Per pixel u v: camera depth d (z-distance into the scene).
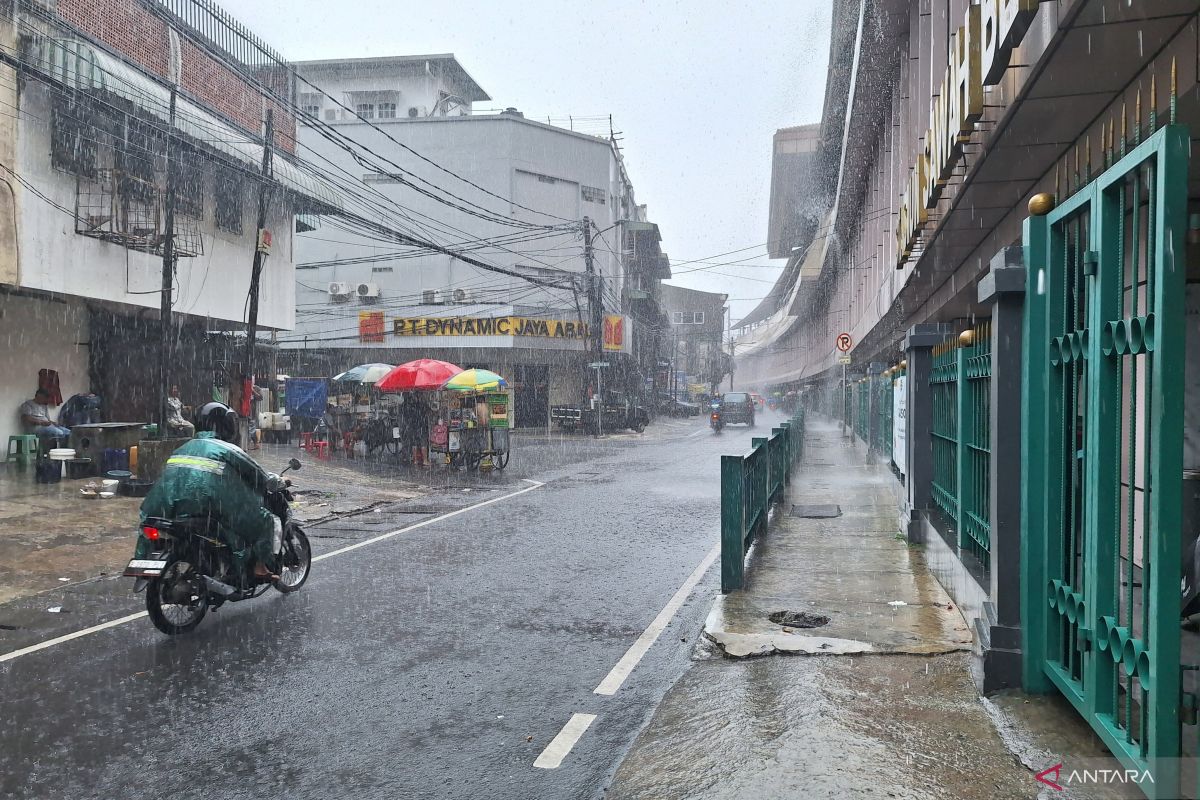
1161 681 2.64
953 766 3.30
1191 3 4.31
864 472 16.72
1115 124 5.85
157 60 16.69
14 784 3.53
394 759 3.79
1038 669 3.93
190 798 3.42
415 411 19.31
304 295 38.84
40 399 15.62
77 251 14.70
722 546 6.59
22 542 9.19
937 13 12.19
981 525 5.63
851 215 29.17
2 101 13.01
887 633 5.28
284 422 23.97
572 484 15.67
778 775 3.25
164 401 14.37
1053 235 3.78
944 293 14.70
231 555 6.12
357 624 6.05
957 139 6.91
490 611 6.41
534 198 40.06
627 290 47.91
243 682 4.81
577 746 3.92
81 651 5.43
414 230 39.12
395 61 43.91
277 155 19.83
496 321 35.22
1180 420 2.60
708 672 4.77
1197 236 5.65
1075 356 3.51
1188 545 5.07
